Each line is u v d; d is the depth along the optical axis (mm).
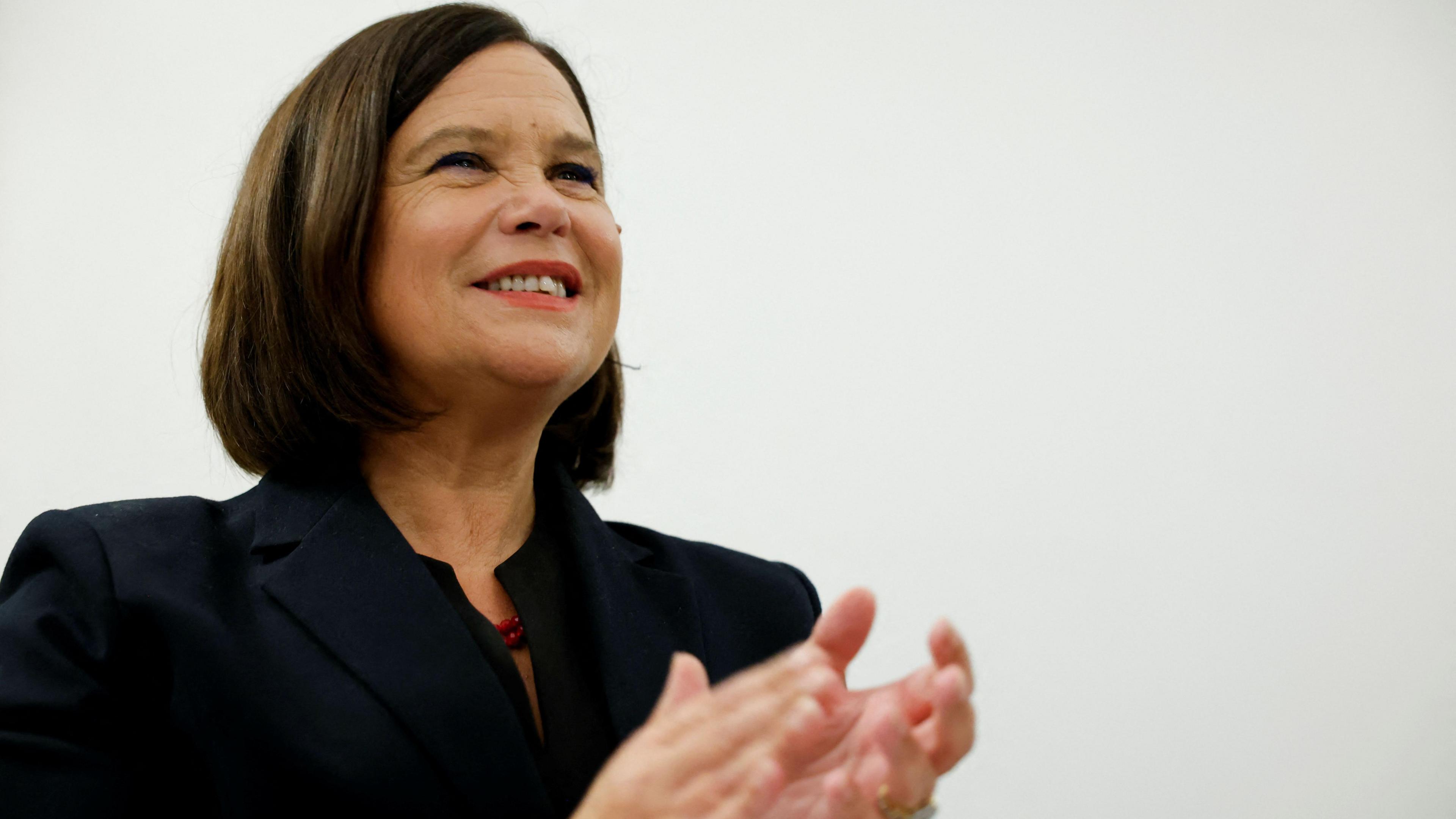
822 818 869
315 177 1285
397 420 1283
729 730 786
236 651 1097
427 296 1253
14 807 1020
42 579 1157
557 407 1547
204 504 1273
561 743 1183
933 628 885
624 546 1439
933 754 847
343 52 1358
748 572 1507
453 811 1074
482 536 1335
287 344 1304
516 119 1327
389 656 1113
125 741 1100
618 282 1379
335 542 1203
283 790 1052
